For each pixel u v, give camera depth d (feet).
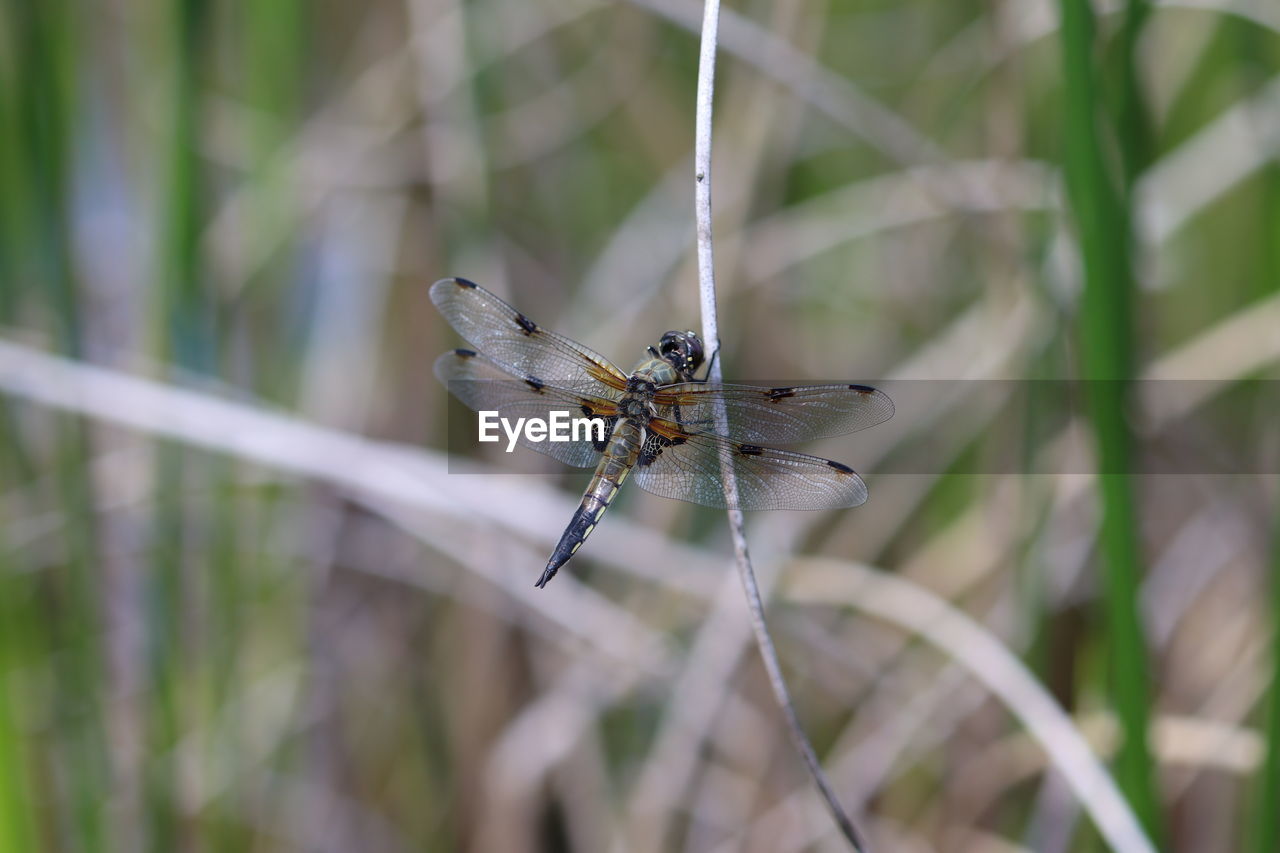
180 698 2.23
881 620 2.35
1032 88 2.26
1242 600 2.33
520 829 2.26
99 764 2.19
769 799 2.31
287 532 2.31
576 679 2.28
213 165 2.30
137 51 2.28
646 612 2.31
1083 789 2.09
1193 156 2.34
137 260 2.29
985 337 2.31
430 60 2.29
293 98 2.29
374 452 2.21
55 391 2.16
